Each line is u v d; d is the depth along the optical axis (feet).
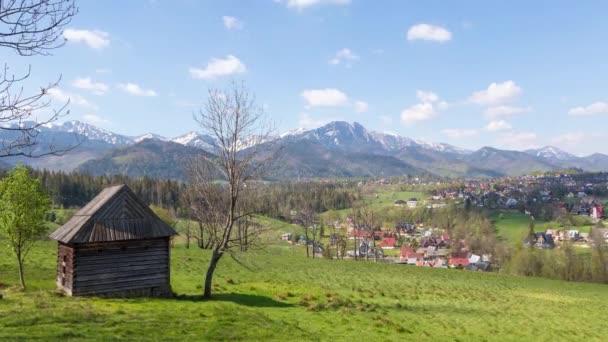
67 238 92.63
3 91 24.47
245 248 108.68
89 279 93.81
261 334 71.26
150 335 63.87
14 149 24.49
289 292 123.13
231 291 119.75
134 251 100.01
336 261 250.16
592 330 116.57
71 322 66.95
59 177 527.81
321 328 84.48
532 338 100.73
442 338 89.30
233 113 103.50
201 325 72.69
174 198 527.81
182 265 168.45
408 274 216.54
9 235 100.42
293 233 465.06
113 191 103.45
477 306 138.51
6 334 56.54
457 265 445.37
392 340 79.97
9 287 102.47
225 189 112.16
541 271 345.31
